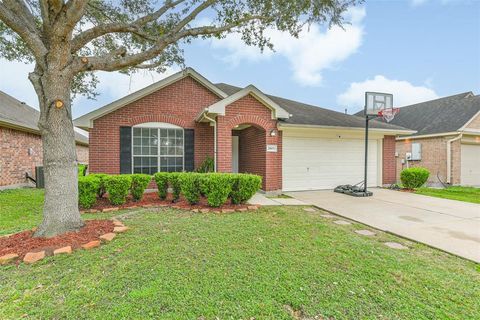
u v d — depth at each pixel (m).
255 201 8.92
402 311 2.76
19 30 4.19
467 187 14.38
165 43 5.72
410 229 5.89
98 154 9.96
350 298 2.98
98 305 2.72
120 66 5.32
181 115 11.16
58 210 4.59
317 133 11.76
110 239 4.54
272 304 2.81
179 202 8.11
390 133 12.70
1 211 7.03
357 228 5.95
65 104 4.64
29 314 2.57
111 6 7.15
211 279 3.28
